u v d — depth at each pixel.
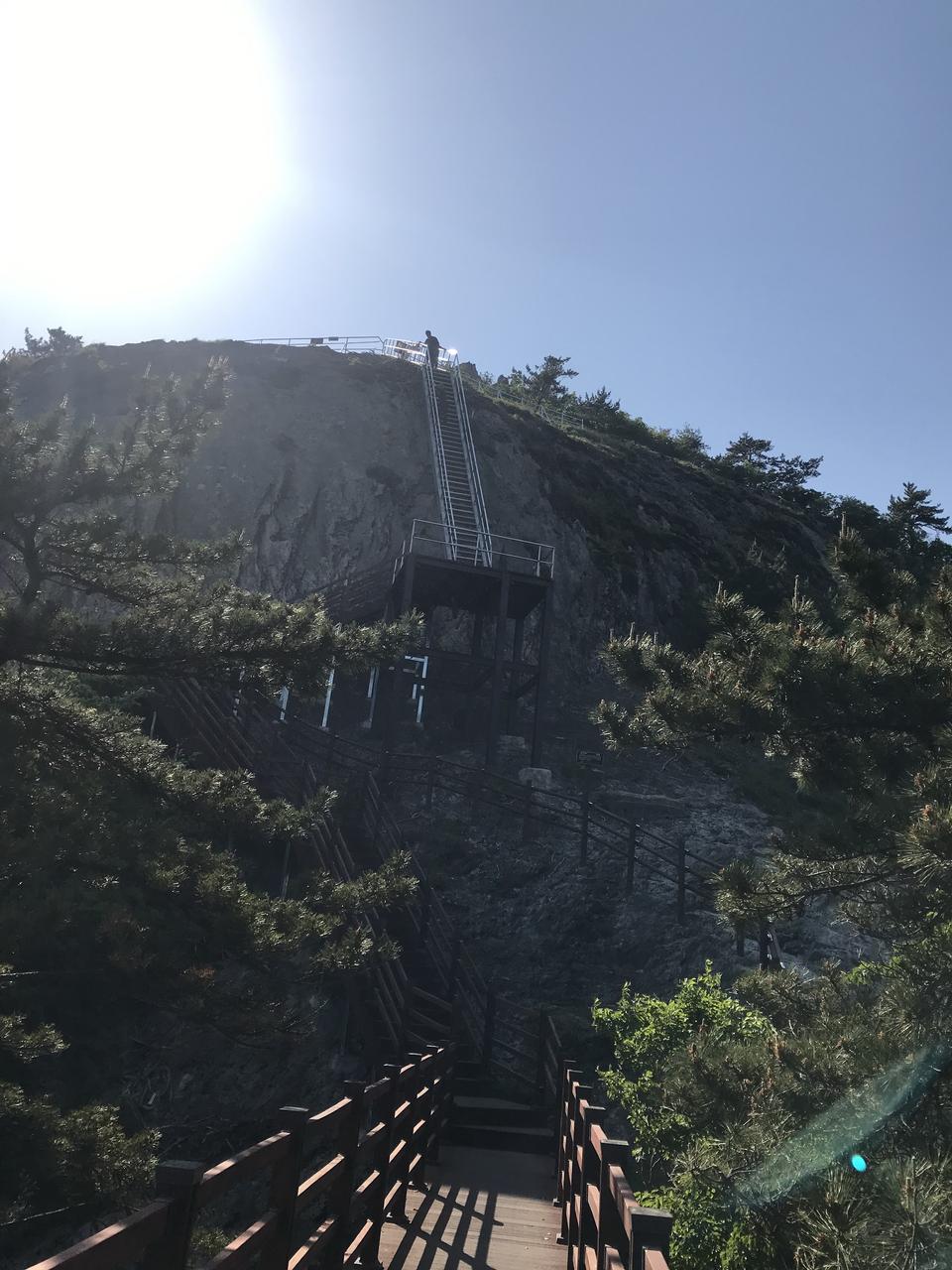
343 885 10.75
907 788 7.30
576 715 30.31
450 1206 9.29
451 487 35.84
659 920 18.17
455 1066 13.88
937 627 7.85
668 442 63.31
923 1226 4.39
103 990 11.69
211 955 9.90
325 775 22.11
